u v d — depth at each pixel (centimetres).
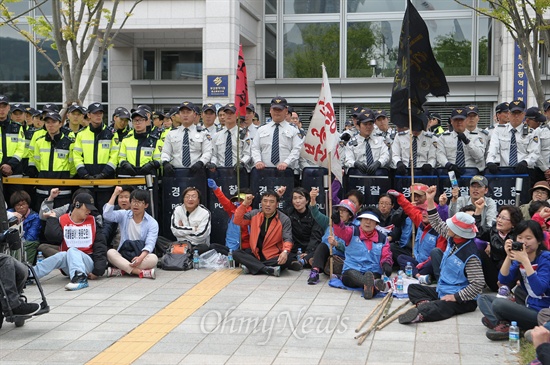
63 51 1304
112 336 647
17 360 582
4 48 2200
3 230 729
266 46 2233
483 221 855
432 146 1007
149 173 1027
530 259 631
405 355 584
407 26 917
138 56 2297
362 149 1025
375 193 1002
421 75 931
